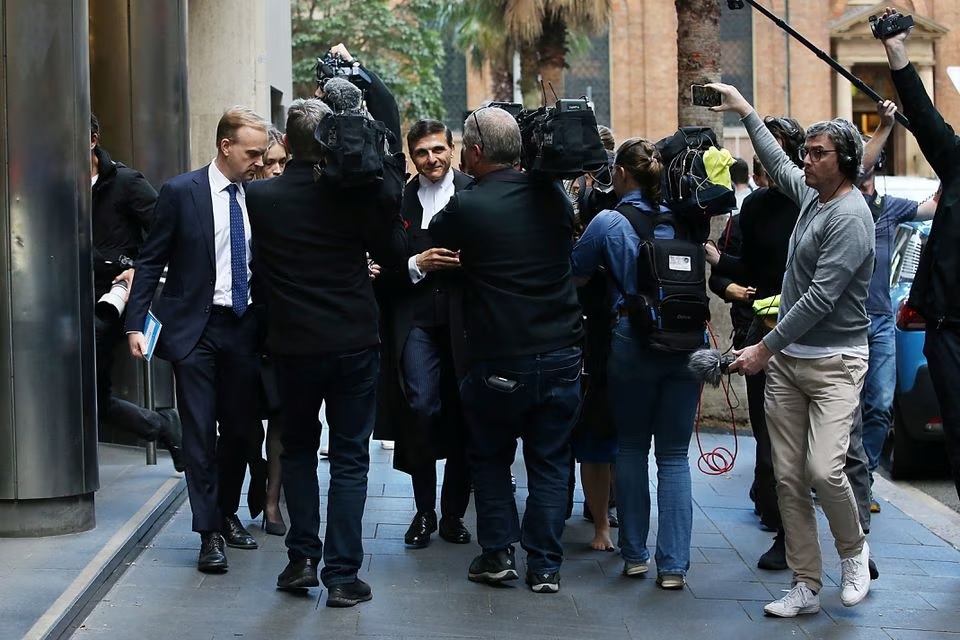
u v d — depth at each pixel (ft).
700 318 19.75
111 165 24.17
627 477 20.84
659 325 19.53
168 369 30.19
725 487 28.53
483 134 19.48
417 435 22.07
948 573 21.85
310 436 19.15
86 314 21.42
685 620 18.84
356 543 18.98
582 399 22.00
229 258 20.57
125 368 29.91
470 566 20.53
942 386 20.13
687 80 41.39
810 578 19.24
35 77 20.63
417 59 119.03
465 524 24.49
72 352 21.08
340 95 18.56
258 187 18.52
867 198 25.85
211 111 45.03
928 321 20.27
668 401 20.29
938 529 25.70
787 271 19.13
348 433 18.88
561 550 20.16
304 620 18.13
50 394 20.88
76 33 20.95
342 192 18.15
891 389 26.04
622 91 166.71
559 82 84.53
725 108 20.57
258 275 18.90
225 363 20.67
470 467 21.17
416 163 22.26
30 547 20.42
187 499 25.44
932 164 20.35
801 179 19.89
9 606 17.39
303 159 18.42
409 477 28.73
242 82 45.09
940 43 167.02
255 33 45.62
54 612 17.16
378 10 116.16
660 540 20.52
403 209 22.31
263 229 18.40
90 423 21.48
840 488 18.66
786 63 164.45
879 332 25.90
